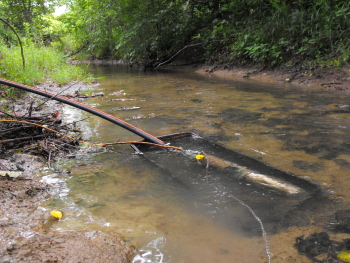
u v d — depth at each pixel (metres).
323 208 1.62
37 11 20.52
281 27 7.84
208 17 11.50
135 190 1.88
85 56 21.06
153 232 1.43
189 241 1.37
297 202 1.68
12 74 6.01
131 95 5.68
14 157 2.37
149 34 12.18
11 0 18.11
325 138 2.81
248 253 1.28
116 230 1.44
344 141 2.71
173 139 2.87
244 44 8.55
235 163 2.24
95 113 2.80
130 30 12.10
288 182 1.92
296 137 2.87
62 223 1.50
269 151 2.51
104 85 7.35
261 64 8.10
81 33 18.53
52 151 2.58
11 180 1.97
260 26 8.68
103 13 14.45
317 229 1.44
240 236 1.40
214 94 5.44
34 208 1.64
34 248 1.25
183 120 3.67
